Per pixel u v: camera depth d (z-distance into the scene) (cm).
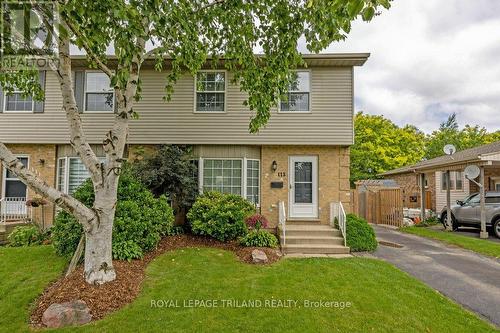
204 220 848
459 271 668
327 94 985
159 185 874
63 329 381
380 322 410
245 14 606
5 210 1013
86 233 492
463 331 395
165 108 1002
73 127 483
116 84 411
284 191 1001
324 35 539
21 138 1012
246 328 388
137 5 375
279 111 988
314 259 721
